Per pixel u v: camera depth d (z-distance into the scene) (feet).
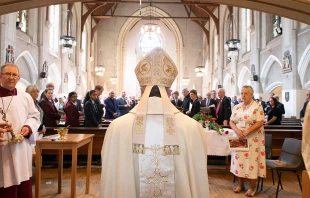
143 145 5.06
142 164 5.02
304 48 32.60
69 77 55.21
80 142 11.87
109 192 5.08
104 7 69.41
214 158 22.31
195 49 74.02
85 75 63.93
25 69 37.09
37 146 11.32
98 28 73.51
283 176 17.33
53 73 46.85
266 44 42.52
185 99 28.89
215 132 16.37
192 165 5.12
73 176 11.41
